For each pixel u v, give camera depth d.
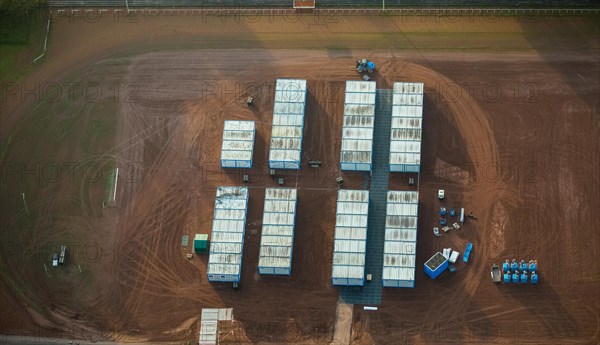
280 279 156.75
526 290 153.38
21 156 167.75
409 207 157.00
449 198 159.50
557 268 154.25
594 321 150.88
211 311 155.88
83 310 157.75
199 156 165.75
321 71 170.62
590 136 162.38
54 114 171.00
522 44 170.38
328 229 159.00
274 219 158.00
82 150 167.75
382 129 164.75
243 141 163.88
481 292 153.62
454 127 164.25
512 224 157.25
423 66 169.75
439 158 162.12
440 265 153.12
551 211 157.75
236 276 155.50
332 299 155.12
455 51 170.75
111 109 170.62
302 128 164.25
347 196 158.50
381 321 153.25
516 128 163.62
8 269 160.88
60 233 162.38
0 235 162.75
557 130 163.12
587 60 168.12
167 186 164.25
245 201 160.25
